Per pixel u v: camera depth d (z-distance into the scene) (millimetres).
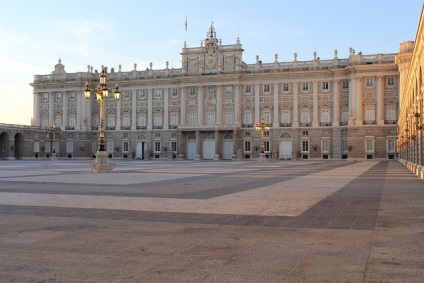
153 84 118500
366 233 12391
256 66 110188
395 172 45375
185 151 115562
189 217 15227
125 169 52156
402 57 89500
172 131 116562
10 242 11250
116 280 8117
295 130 107438
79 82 121000
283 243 11141
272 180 33469
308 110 106938
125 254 10031
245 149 110938
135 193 23281
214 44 112812
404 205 18312
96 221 14391
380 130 99875
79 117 121812
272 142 109000
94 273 8562
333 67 103750
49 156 121812
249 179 34562
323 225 13664
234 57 111312
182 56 115375
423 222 14164
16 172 43844
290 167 60125
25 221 14359
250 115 110812
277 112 108562
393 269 8781
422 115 38688
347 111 104062
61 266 9055
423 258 9633
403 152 76562
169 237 11883
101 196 21750
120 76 120688
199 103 113312
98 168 44219
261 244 11031
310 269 8805
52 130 109875
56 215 15617
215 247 10711
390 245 10891
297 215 15641
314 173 43688
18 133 111812
